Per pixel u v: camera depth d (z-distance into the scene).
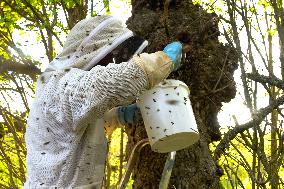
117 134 3.92
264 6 2.21
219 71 2.05
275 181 1.70
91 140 1.57
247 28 1.69
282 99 1.80
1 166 3.74
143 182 2.06
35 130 1.60
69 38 1.67
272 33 2.25
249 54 1.70
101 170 1.62
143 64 1.45
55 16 2.93
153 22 2.09
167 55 1.53
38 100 1.60
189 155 2.00
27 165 1.60
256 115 1.74
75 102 1.46
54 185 1.53
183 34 2.01
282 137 1.73
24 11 3.43
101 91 1.42
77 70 1.54
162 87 1.70
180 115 1.68
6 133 3.65
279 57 1.81
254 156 1.76
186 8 2.11
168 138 1.67
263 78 1.76
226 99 2.09
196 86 2.04
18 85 3.23
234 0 1.76
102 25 1.63
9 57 3.17
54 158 1.54
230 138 1.84
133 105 1.86
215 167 2.02
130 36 1.64
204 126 2.08
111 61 1.63
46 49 3.15
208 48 2.04
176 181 1.98
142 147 1.98
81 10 3.02
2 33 3.36
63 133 1.54
